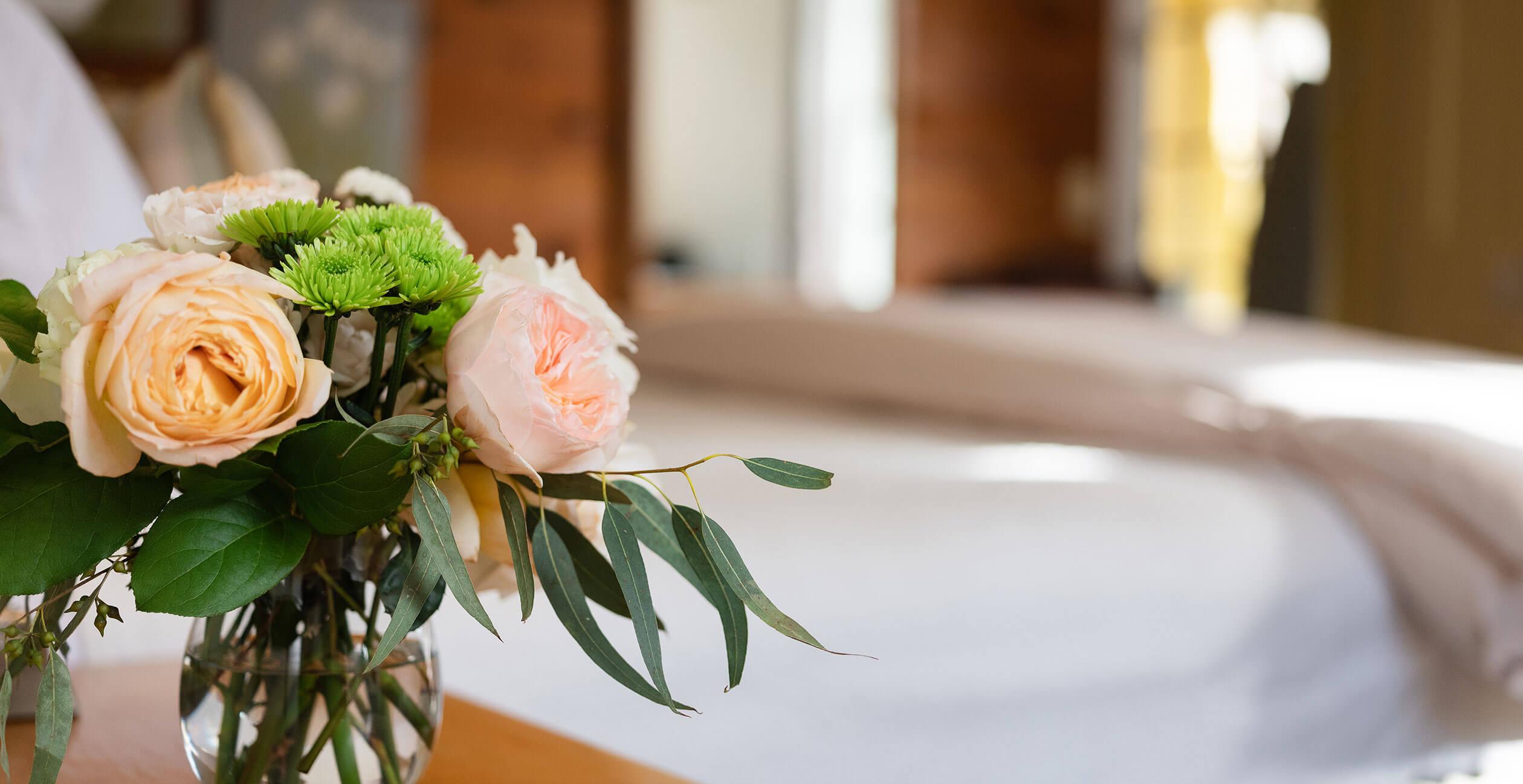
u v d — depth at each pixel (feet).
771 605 3.46
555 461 3.40
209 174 9.21
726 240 26.53
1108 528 6.55
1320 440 7.36
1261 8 22.22
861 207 24.61
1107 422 8.36
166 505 3.36
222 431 3.16
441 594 3.58
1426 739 7.31
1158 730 6.37
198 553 3.31
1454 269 19.85
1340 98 20.80
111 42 13.70
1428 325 20.13
